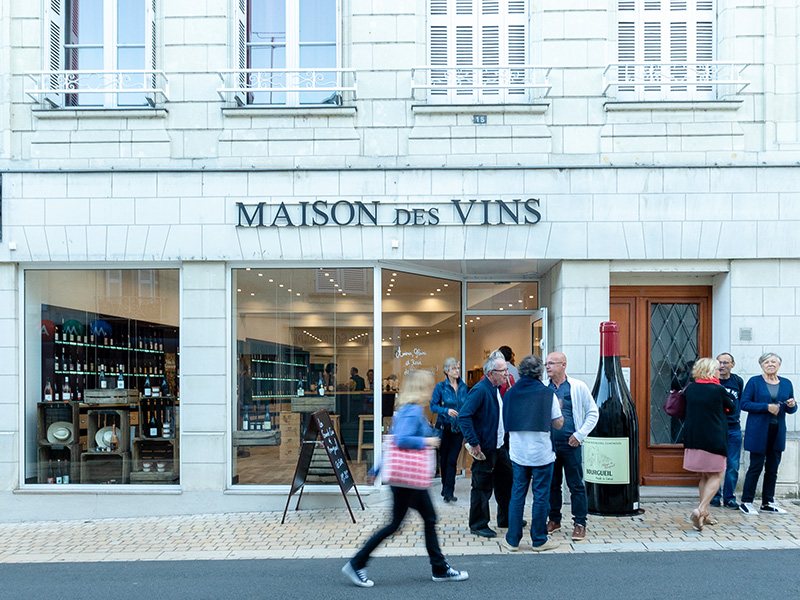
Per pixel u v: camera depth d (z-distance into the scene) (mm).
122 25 8516
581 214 8000
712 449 6414
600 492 7121
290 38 8484
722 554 5867
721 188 7961
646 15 8398
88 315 8375
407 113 8156
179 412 8133
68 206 8109
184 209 8086
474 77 8359
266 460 8180
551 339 8656
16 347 8148
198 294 8109
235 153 8141
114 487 8102
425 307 8852
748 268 8000
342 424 8211
